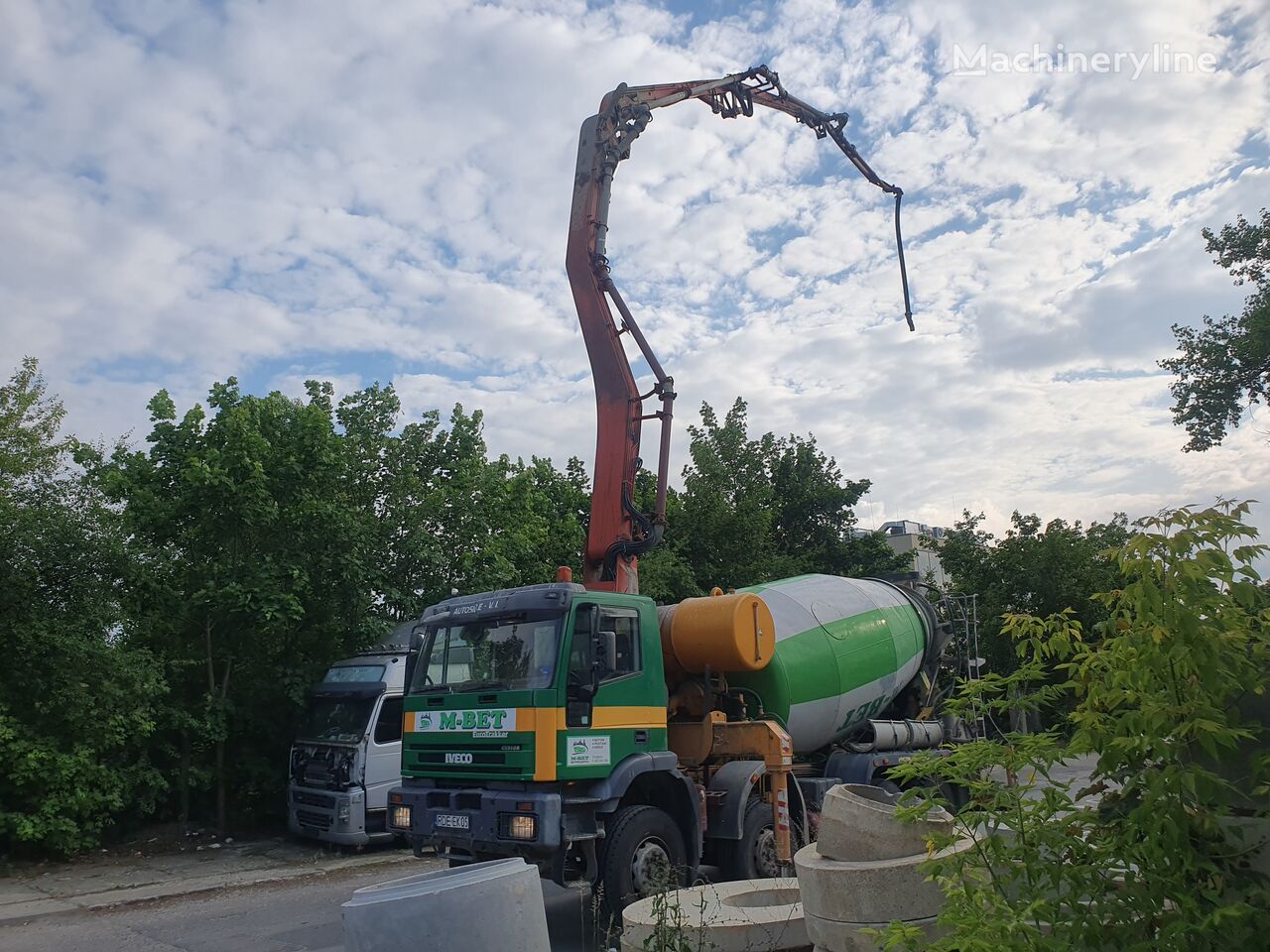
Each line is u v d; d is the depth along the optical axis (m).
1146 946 2.92
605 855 8.23
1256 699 3.31
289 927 8.97
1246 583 3.07
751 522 24.25
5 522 12.20
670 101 12.21
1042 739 3.43
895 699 13.57
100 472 14.49
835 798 5.09
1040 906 3.09
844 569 29.09
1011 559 28.77
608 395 11.16
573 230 11.58
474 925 4.28
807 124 13.75
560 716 8.03
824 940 4.70
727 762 10.09
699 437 30.00
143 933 8.89
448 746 8.55
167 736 14.53
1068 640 3.46
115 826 13.72
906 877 4.51
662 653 9.59
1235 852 3.06
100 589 12.76
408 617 15.66
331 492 15.23
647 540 10.63
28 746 11.74
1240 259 25.38
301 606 14.04
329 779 13.07
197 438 14.95
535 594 8.55
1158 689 3.15
